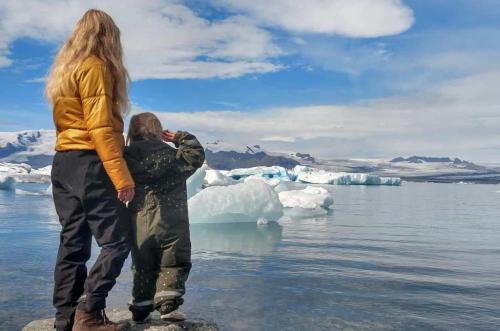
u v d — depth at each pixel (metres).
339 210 17.66
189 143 2.31
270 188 11.96
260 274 5.18
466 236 9.57
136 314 2.35
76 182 2.07
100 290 2.09
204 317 3.53
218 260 6.08
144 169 2.22
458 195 38.78
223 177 27.19
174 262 2.29
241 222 11.61
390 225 11.77
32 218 11.45
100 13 2.17
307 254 6.70
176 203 2.28
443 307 3.97
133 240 2.27
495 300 4.23
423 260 6.40
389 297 4.26
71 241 2.18
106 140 1.99
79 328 2.11
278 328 3.31
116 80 2.14
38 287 4.32
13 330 3.12
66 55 2.09
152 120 2.41
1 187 27.58
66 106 2.06
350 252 7.00
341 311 3.78
